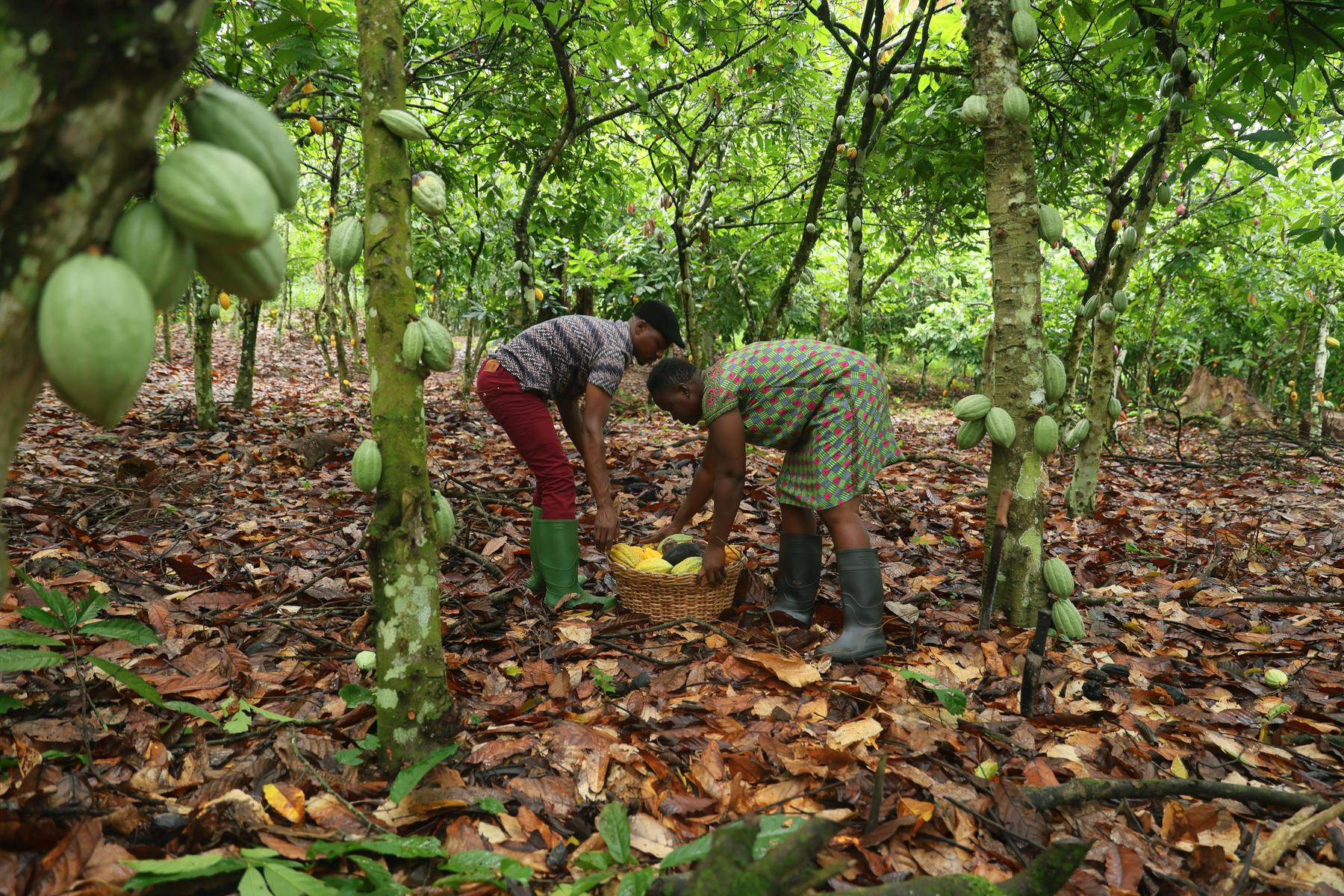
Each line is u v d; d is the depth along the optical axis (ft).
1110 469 25.48
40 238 2.98
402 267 6.64
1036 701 8.96
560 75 19.16
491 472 19.71
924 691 9.21
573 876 6.04
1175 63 13.43
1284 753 8.09
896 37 19.95
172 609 10.46
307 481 18.20
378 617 7.00
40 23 2.74
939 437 32.71
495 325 30.35
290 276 62.54
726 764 7.58
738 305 32.32
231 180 3.41
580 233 26.68
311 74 15.31
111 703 7.95
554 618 11.18
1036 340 10.93
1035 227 10.89
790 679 9.10
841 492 10.07
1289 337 40.65
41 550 12.05
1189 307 36.29
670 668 9.74
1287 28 11.59
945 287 49.39
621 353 11.59
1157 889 6.26
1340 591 13.25
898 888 4.66
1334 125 18.99
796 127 25.27
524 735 7.91
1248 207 25.64
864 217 29.40
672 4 18.78
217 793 6.63
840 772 7.41
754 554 13.74
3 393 3.07
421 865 6.06
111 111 2.98
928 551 14.75
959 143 19.71
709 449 11.16
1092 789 6.90
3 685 7.89
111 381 3.18
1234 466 25.95
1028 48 10.82
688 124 24.36
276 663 9.44
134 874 5.31
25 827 5.52
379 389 6.72
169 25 3.02
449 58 19.79
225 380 40.55
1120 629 11.43
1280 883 6.21
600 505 11.39
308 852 5.63
